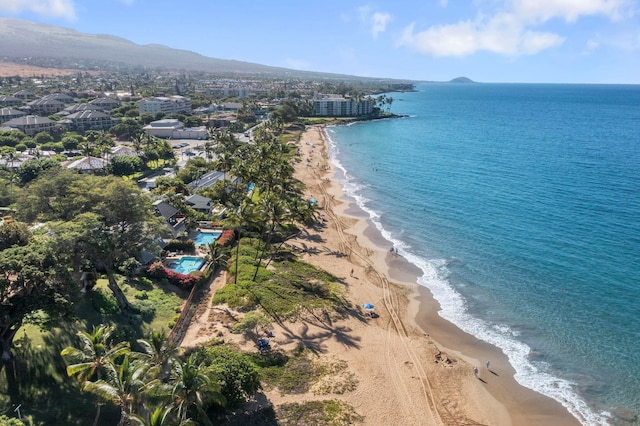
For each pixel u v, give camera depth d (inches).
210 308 2359.7
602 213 3855.8
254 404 1658.5
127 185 2247.8
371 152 7170.3
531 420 1729.8
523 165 5866.1
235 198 3917.3
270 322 2256.4
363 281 2844.5
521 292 2650.1
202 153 6520.7
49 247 1697.8
